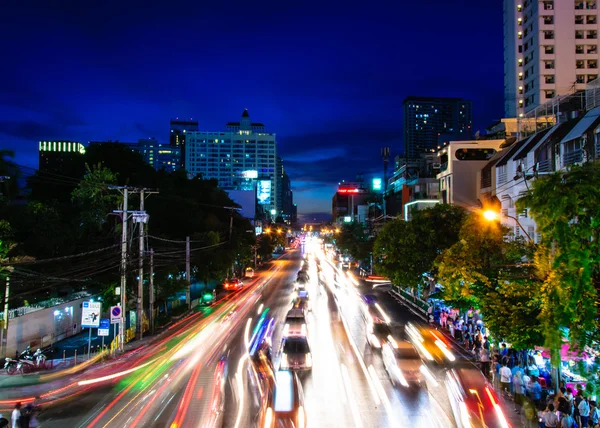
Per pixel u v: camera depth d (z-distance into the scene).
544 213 8.80
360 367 21.20
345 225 102.69
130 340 29.64
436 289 34.69
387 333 24.98
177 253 41.88
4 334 25.33
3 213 28.30
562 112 34.50
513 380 17.23
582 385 14.98
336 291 49.69
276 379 15.09
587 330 8.93
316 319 33.59
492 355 20.83
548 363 17.48
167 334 31.16
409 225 33.91
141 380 19.73
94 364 23.41
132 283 32.59
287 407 13.83
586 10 58.69
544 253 10.07
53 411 16.06
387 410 15.78
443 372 20.33
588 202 8.32
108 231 36.72
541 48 58.88
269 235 102.38
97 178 32.81
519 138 38.41
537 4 59.31
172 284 35.41
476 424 14.41
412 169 70.31
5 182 28.48
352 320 33.19
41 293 31.41
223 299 46.72
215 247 46.66
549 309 9.27
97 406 16.50
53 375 21.45
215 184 71.31
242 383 18.59
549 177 9.07
